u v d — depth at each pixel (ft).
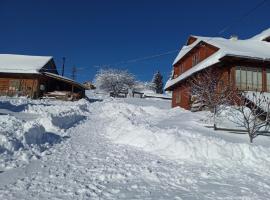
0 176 25.30
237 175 31.60
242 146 38.58
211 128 56.65
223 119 63.26
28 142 35.94
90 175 27.61
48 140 40.83
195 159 36.14
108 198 22.40
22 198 21.15
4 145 32.09
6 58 153.89
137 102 149.89
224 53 78.84
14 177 25.35
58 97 135.44
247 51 82.79
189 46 112.27
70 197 22.00
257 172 33.37
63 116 58.59
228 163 35.73
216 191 26.02
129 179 27.55
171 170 31.35
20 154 31.83
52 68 166.20
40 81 140.46
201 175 30.53
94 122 66.80
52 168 28.76
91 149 38.24
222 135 50.72
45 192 22.62
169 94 250.16
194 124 59.57
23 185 23.66
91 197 22.31
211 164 34.94
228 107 65.92
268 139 51.75
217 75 83.66
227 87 72.28
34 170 27.68
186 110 93.56
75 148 38.24
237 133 53.98
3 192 21.93
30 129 38.09
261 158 37.45
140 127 45.98
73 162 31.45
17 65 141.79
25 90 137.49
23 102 100.68
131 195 23.45
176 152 37.22
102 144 41.81
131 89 240.73
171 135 40.01
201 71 88.53
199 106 81.71
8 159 29.76
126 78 243.60
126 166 31.37
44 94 136.98
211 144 38.14
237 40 102.73
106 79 239.71
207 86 72.13
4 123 42.42
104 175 27.76
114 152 37.19
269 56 81.87
